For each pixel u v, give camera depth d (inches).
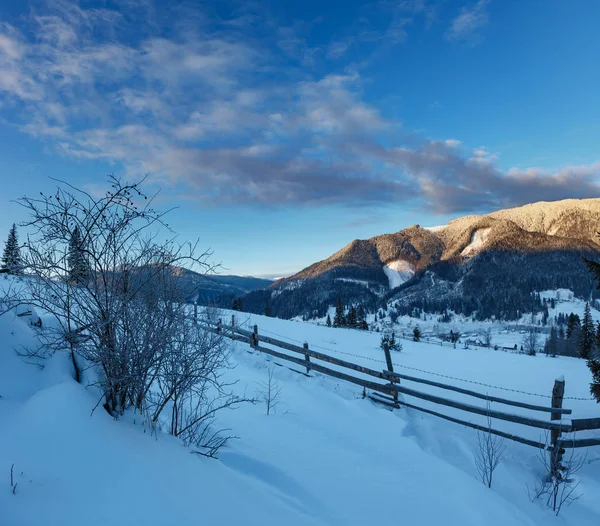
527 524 134.4
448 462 190.4
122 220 129.3
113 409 127.1
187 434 152.3
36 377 121.3
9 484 73.4
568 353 2234.3
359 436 207.0
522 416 216.1
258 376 309.3
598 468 219.1
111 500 79.1
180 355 143.2
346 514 122.3
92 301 128.9
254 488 117.6
